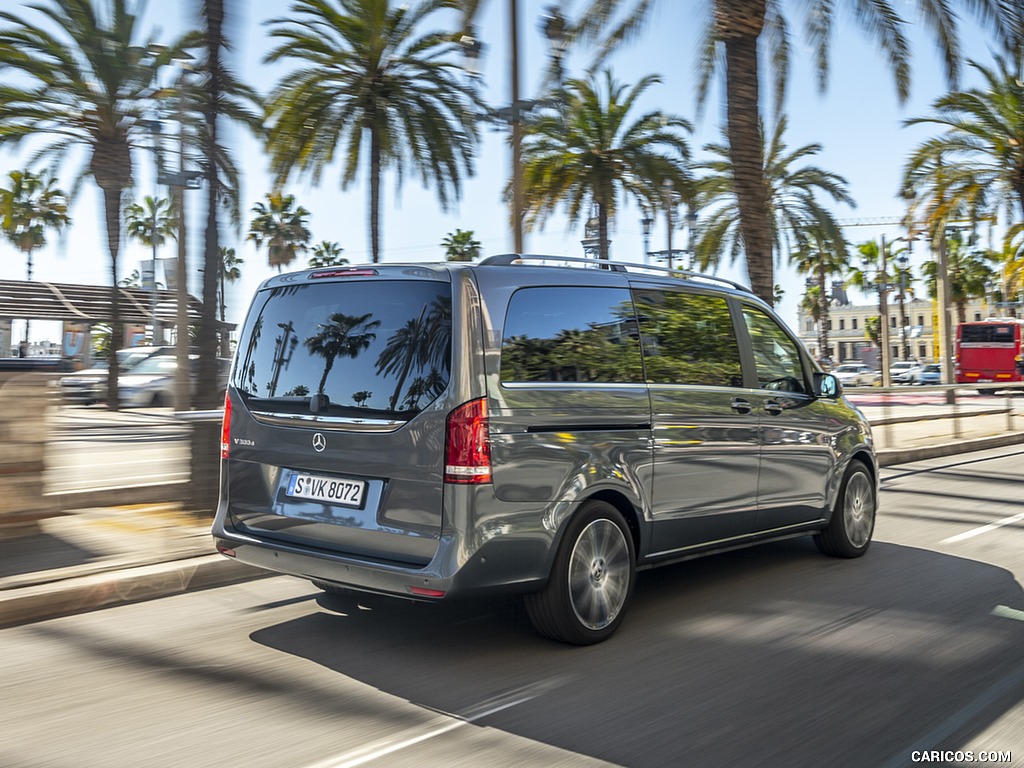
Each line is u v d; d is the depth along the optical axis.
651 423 5.09
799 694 4.05
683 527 5.34
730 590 5.89
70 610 5.30
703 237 35.03
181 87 9.04
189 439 6.28
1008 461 13.94
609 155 28.36
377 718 3.77
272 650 4.63
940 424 16.17
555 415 4.56
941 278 37.16
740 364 5.93
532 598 4.60
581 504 4.70
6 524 6.49
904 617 5.28
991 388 17.58
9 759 3.37
